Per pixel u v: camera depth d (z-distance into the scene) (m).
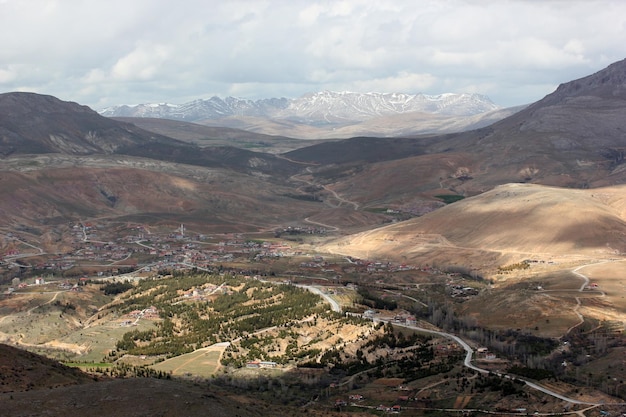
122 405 155.12
